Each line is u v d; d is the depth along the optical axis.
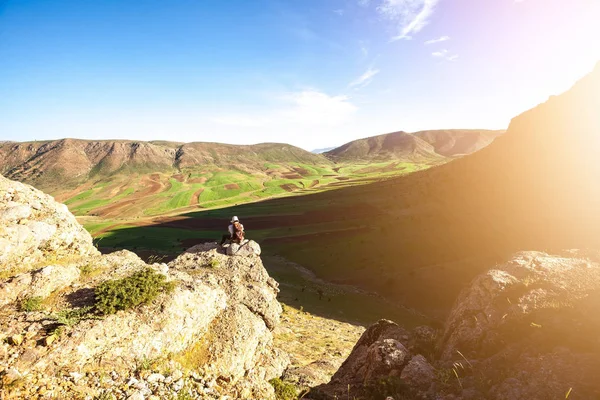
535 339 8.84
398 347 11.28
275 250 112.19
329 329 41.62
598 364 7.33
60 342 8.73
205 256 18.81
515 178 99.69
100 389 8.25
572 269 10.59
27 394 7.38
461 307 11.66
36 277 10.95
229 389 10.77
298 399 11.88
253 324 14.26
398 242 98.44
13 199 13.36
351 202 175.88
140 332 10.20
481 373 8.86
